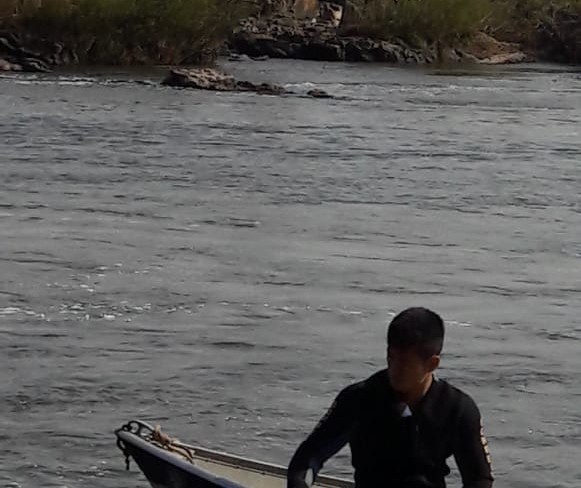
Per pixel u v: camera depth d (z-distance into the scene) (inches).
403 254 682.8
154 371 469.4
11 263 632.4
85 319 534.0
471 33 2677.2
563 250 705.6
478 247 707.4
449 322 549.6
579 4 2881.4
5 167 954.1
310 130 1264.8
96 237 703.1
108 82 1787.6
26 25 2129.7
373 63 2519.7
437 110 1512.1
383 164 1035.3
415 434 212.5
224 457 289.4
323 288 601.0
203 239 706.8
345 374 475.2
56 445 398.3
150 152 1066.7
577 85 2014.0
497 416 438.6
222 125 1286.9
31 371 464.4
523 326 546.3
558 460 402.9
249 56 2554.1
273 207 816.3
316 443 217.3
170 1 2190.0
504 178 973.2
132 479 375.9
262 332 523.8
